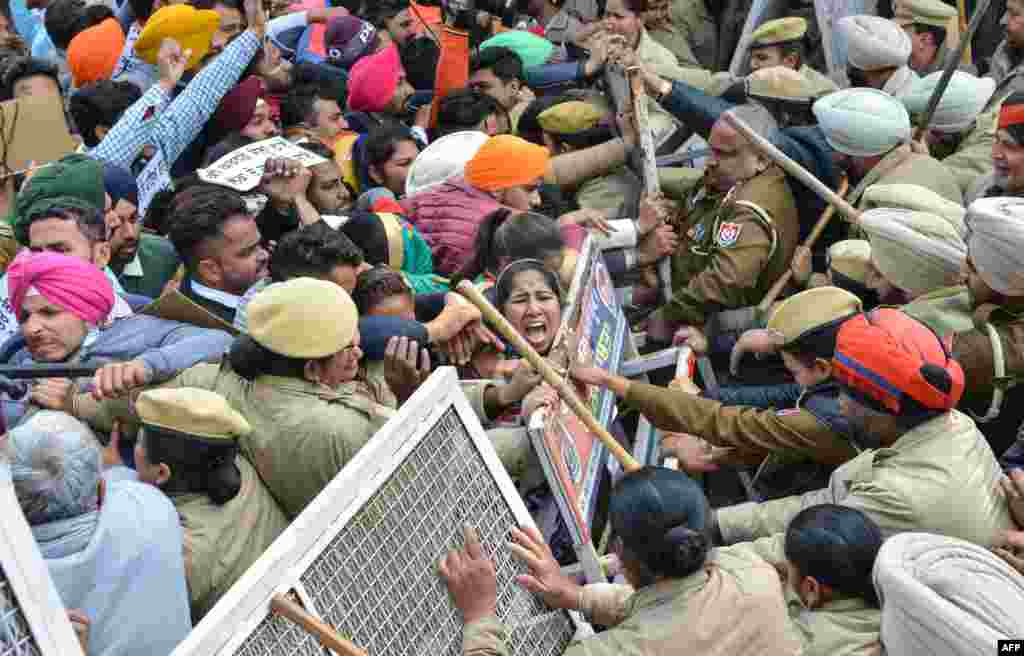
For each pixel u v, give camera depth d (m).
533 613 3.61
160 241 5.55
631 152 6.42
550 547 4.30
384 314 4.46
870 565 3.56
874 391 3.99
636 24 7.91
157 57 6.51
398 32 8.66
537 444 3.99
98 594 3.10
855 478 4.06
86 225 4.68
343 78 7.42
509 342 4.57
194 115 6.25
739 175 5.82
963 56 8.01
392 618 3.20
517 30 9.13
